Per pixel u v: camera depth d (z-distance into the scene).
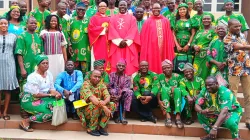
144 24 6.12
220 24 5.51
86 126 5.29
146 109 5.50
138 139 5.02
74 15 6.59
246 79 5.19
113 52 5.95
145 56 6.04
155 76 5.57
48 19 5.70
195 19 6.26
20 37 5.46
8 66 5.33
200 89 5.43
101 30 6.02
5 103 5.45
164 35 6.04
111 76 5.54
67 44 6.13
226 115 4.79
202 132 5.21
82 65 6.23
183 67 6.03
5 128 5.36
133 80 5.63
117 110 5.41
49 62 5.64
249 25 9.22
